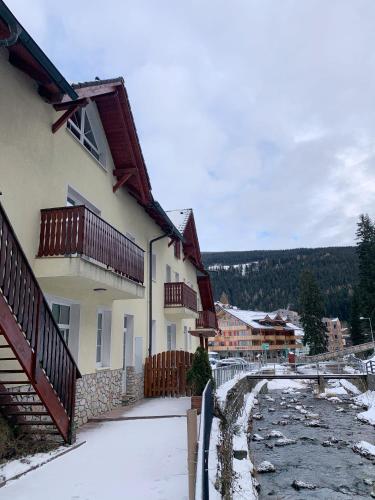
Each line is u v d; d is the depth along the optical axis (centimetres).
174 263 2170
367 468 1062
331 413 2011
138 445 740
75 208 841
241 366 3250
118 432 866
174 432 852
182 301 1855
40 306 642
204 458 409
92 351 1081
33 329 628
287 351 8462
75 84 998
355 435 1477
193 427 485
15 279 582
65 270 809
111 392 1188
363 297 5494
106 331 1220
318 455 1193
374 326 5388
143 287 1209
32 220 821
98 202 1166
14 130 775
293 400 2534
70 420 734
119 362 1280
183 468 598
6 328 554
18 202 777
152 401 1370
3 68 753
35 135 850
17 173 778
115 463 625
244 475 896
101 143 1245
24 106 816
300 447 1290
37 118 862
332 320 10925
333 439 1394
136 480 548
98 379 1105
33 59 770
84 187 1075
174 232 1827
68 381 736
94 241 891
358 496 866
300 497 852
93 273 869
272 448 1277
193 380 1128
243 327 7950
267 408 2191
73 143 1024
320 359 5678
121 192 1376
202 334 2700
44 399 647
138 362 1457
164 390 1490
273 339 8194
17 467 584
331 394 2695
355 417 1878
